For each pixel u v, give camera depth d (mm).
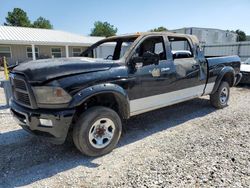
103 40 5223
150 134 4414
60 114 3098
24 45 22047
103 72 3488
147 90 4113
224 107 6332
